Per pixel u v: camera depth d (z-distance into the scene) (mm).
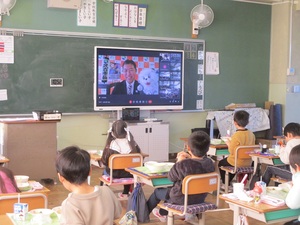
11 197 2717
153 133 7141
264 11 8547
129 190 4934
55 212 2508
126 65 7117
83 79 6938
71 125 6934
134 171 3922
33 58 6559
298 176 2857
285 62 8398
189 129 7953
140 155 4398
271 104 8469
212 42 8039
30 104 6586
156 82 7387
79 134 7012
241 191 2973
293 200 2795
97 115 7117
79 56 6883
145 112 7430
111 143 4441
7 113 6441
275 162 4812
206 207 3576
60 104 6801
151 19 7453
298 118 8555
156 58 7355
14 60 6434
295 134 4547
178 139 7867
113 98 7059
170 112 7754
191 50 7816
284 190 3160
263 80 8633
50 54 6672
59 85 6766
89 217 2008
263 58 8602
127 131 4512
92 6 6941
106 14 7062
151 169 3836
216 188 3598
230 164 5277
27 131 5496
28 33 6496
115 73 7043
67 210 1983
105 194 2102
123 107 7148
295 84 8477
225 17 8148
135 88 7219
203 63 7961
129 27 7258
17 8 6426
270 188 3201
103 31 7059
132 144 4496
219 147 5406
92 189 2086
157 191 4078
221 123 7758
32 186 3227
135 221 3496
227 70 8227
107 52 6961
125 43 7223
